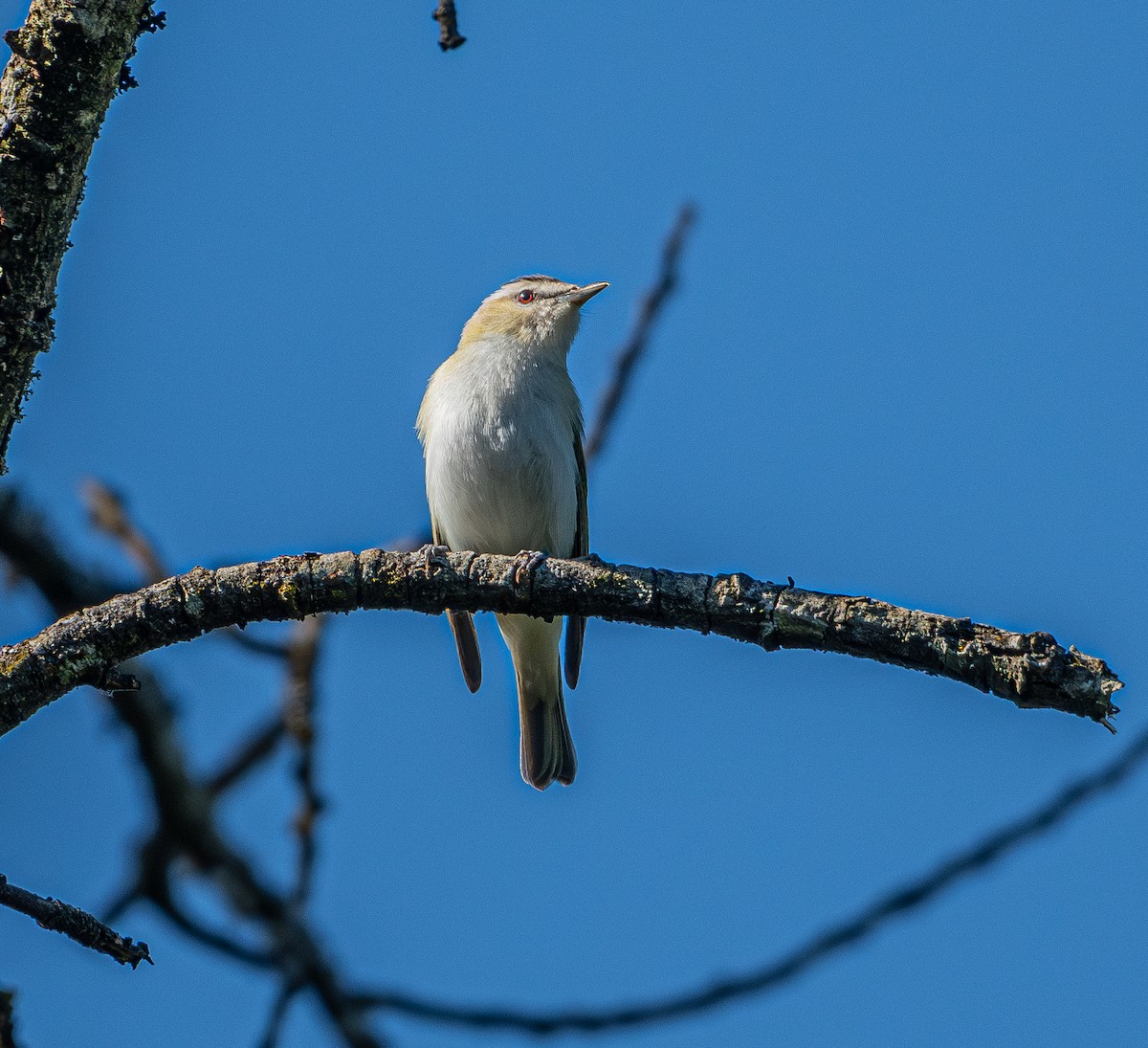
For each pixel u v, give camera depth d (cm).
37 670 742
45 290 693
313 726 1162
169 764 1148
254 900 1172
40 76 668
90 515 1133
